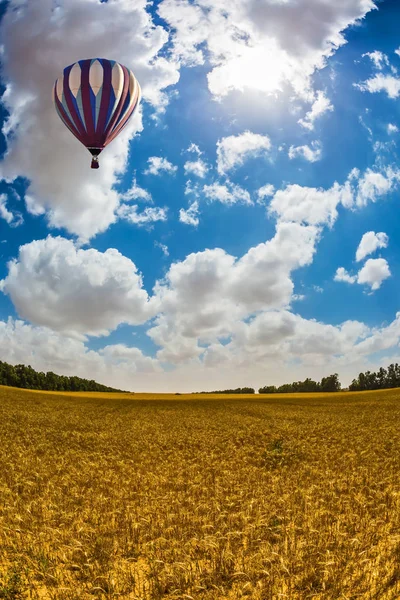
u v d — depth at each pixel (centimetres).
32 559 882
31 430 3488
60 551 929
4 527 1056
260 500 1300
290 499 1312
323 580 774
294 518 1123
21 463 2019
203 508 1245
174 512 1224
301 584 777
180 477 1720
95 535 1023
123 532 1062
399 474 1642
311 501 1272
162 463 2070
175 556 907
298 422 4441
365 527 1052
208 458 2194
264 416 5291
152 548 947
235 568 833
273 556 857
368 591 748
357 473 1720
